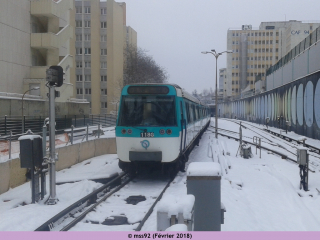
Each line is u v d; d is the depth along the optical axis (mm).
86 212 7758
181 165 13242
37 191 8664
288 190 9797
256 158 16688
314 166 14266
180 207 4125
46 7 31266
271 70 41781
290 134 28266
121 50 59625
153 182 11711
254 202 8867
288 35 98938
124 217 7695
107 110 55469
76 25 55719
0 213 7449
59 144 14125
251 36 101312
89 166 14664
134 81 49938
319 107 22766
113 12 55094
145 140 11164
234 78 100938
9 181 10312
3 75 27922
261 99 45094
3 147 11531
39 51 32719
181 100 12477
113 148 19734
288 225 7051
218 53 28125
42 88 30438
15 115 24656
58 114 31438
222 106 84375
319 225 6867
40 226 6496
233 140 26469
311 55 25734
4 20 27969
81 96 55750
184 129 12531
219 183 4820
